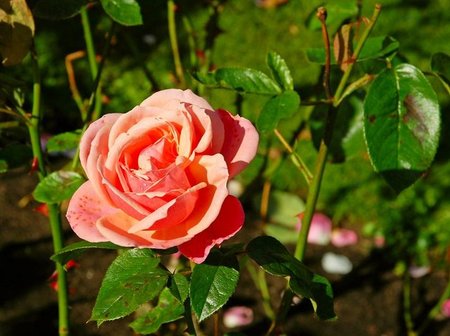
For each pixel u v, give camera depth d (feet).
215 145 1.53
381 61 2.07
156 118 1.49
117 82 4.83
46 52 4.98
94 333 3.56
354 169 4.47
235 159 1.55
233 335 2.02
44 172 2.15
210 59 3.02
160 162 1.48
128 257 1.64
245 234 4.09
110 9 1.93
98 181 1.49
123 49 5.03
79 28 5.14
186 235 1.46
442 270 4.10
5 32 1.91
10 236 4.09
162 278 1.61
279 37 5.33
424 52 5.23
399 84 1.76
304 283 1.63
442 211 4.26
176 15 5.17
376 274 4.07
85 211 1.53
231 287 1.57
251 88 1.87
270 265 1.63
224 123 1.58
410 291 4.00
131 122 1.52
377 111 1.75
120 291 1.59
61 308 2.40
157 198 1.45
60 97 4.75
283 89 1.87
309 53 2.02
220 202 1.46
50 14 1.95
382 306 3.91
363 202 4.34
